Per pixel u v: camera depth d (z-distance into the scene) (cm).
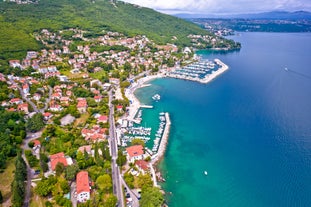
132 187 11831
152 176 13050
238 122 19575
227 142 16775
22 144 15000
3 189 11400
